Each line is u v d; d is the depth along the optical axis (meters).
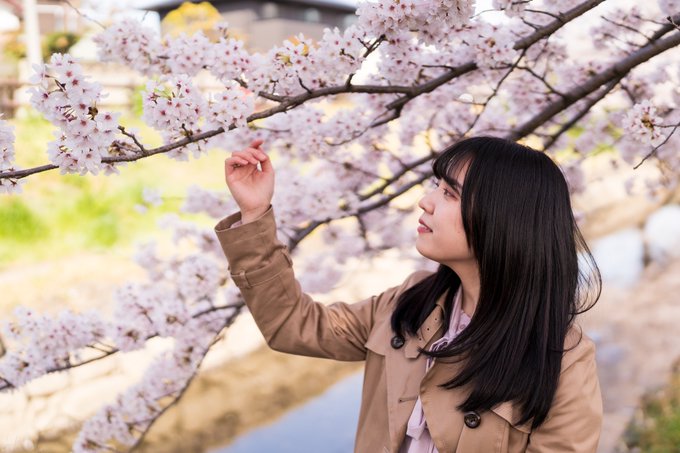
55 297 6.02
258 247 1.40
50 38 10.38
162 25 10.91
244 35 13.65
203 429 4.64
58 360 2.07
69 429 4.34
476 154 1.29
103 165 1.31
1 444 4.11
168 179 8.70
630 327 5.81
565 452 1.24
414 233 3.15
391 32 1.47
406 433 1.32
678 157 2.74
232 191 1.41
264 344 5.99
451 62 1.93
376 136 2.37
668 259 7.59
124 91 9.23
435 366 1.29
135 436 2.39
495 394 1.23
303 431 4.67
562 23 1.71
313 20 15.74
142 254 2.84
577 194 2.87
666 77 2.41
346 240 2.99
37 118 8.77
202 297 2.34
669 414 4.21
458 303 1.40
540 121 2.17
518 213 1.25
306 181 2.52
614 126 2.63
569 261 1.30
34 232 7.22
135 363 5.18
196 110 1.34
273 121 2.12
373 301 1.56
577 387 1.26
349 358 1.54
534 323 1.27
